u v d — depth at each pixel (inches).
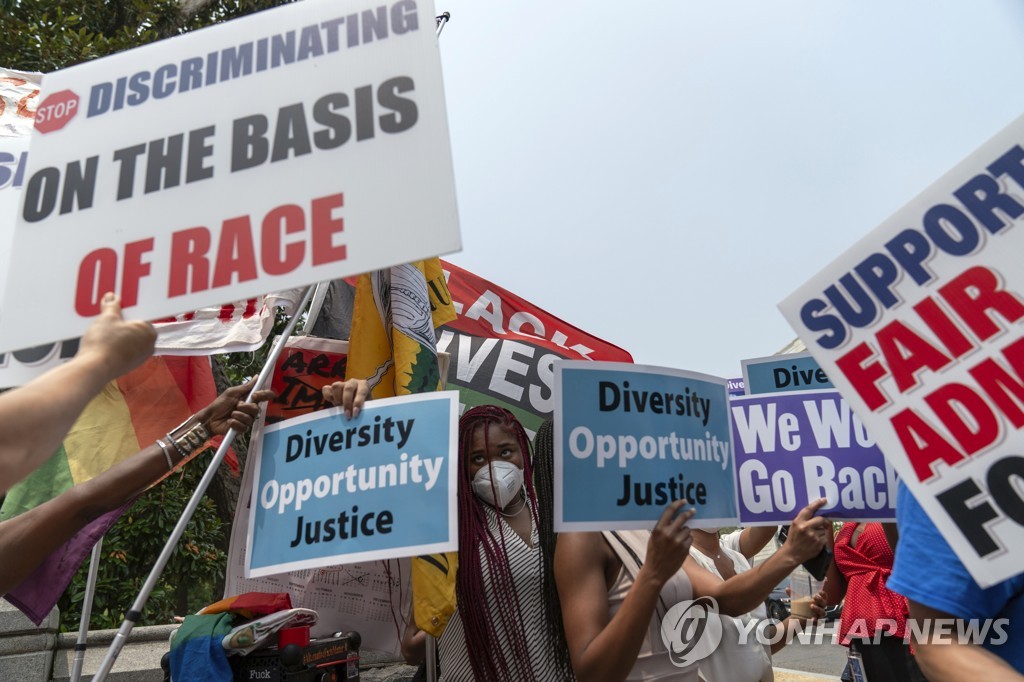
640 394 78.5
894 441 56.9
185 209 67.5
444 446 85.4
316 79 68.7
